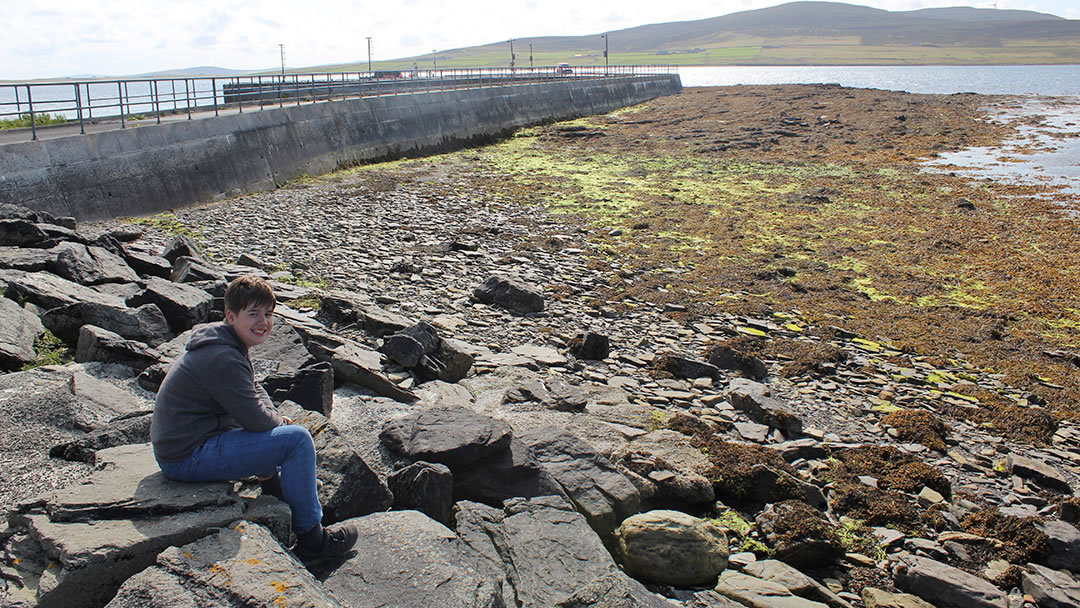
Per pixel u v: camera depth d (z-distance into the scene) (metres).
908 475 9.43
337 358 9.41
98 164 22.36
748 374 12.97
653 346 14.10
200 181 26.81
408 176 34.88
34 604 4.02
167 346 9.15
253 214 24.41
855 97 72.12
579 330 14.64
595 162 40.91
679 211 27.69
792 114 61.25
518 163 40.56
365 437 7.62
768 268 20.28
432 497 6.00
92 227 20.34
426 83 55.94
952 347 15.09
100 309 9.30
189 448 4.68
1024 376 13.59
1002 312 17.31
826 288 18.83
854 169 37.81
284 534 4.59
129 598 3.84
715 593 6.44
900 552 7.76
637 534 6.61
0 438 5.97
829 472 9.32
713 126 56.31
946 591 6.84
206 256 17.58
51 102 21.11
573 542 5.62
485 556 5.32
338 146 37.28
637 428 9.69
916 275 20.25
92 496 4.60
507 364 11.70
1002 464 10.18
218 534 4.29
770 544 7.41
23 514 4.63
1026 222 26.03
